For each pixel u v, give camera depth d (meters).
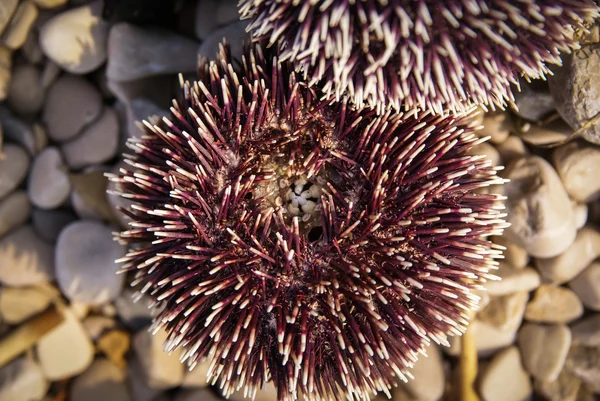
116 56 0.24
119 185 0.20
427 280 0.18
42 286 0.26
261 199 0.19
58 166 0.25
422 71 0.16
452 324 0.19
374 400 0.25
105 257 0.25
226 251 0.18
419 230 0.18
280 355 0.18
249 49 0.20
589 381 0.25
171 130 0.19
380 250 0.18
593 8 0.17
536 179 0.23
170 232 0.18
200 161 0.18
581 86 0.21
